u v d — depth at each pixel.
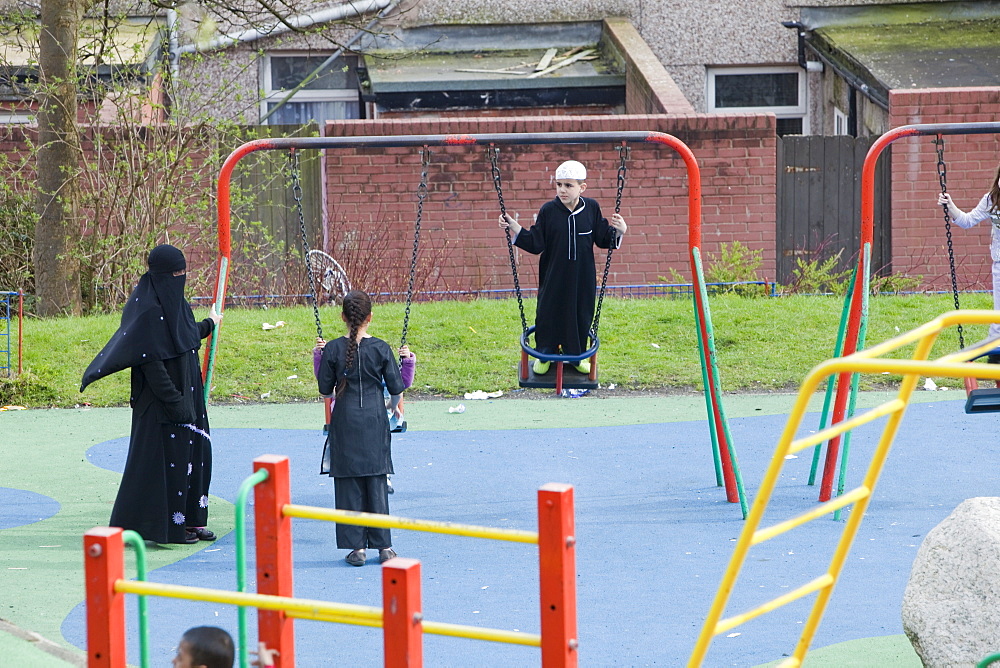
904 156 24.28
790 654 8.90
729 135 23.97
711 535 12.02
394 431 12.12
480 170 23.86
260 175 24.23
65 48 21.91
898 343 5.96
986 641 7.77
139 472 11.68
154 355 11.36
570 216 13.34
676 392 18.53
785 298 22.08
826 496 13.03
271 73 32.66
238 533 6.61
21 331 18.67
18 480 14.23
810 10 32.78
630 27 32.19
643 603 10.12
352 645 9.30
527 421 16.98
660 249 24.16
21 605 10.05
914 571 8.29
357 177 23.81
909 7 32.50
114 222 23.30
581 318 13.55
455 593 10.48
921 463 14.47
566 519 6.21
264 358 19.47
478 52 32.88
